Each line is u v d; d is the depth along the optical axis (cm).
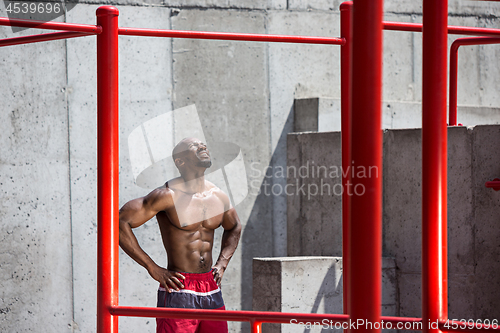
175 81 966
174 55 967
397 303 830
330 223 912
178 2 973
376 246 255
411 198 823
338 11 1065
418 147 816
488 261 777
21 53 919
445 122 346
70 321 931
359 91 251
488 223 777
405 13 1100
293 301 774
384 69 1088
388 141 845
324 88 1055
